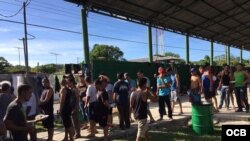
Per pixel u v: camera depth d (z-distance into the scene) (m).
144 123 8.52
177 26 24.53
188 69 25.84
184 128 12.10
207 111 10.91
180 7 20.38
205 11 22.84
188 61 27.31
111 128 11.16
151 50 21.80
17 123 5.95
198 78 12.23
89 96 10.01
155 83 20.09
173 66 23.48
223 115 13.05
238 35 34.88
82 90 11.65
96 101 9.66
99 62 16.27
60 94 9.45
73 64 15.02
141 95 8.48
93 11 16.02
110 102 11.18
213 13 23.89
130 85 12.45
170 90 12.77
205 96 13.10
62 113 9.41
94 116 9.70
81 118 12.17
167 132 11.34
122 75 11.23
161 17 21.17
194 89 12.23
